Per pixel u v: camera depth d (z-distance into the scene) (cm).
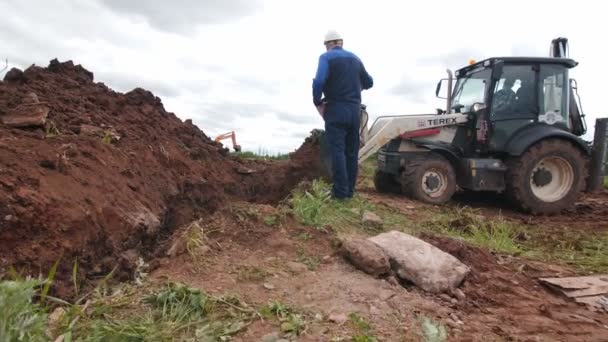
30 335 184
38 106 382
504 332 273
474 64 776
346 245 345
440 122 743
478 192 838
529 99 724
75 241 269
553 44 803
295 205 440
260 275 303
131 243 321
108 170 351
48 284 213
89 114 443
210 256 325
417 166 705
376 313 273
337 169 532
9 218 242
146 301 255
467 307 307
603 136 770
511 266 400
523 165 697
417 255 348
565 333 281
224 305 258
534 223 633
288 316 253
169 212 409
